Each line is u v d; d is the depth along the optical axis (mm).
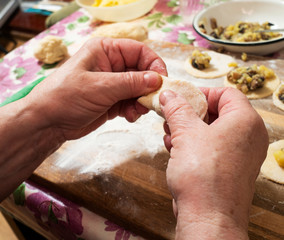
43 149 358
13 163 335
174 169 256
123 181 370
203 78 498
